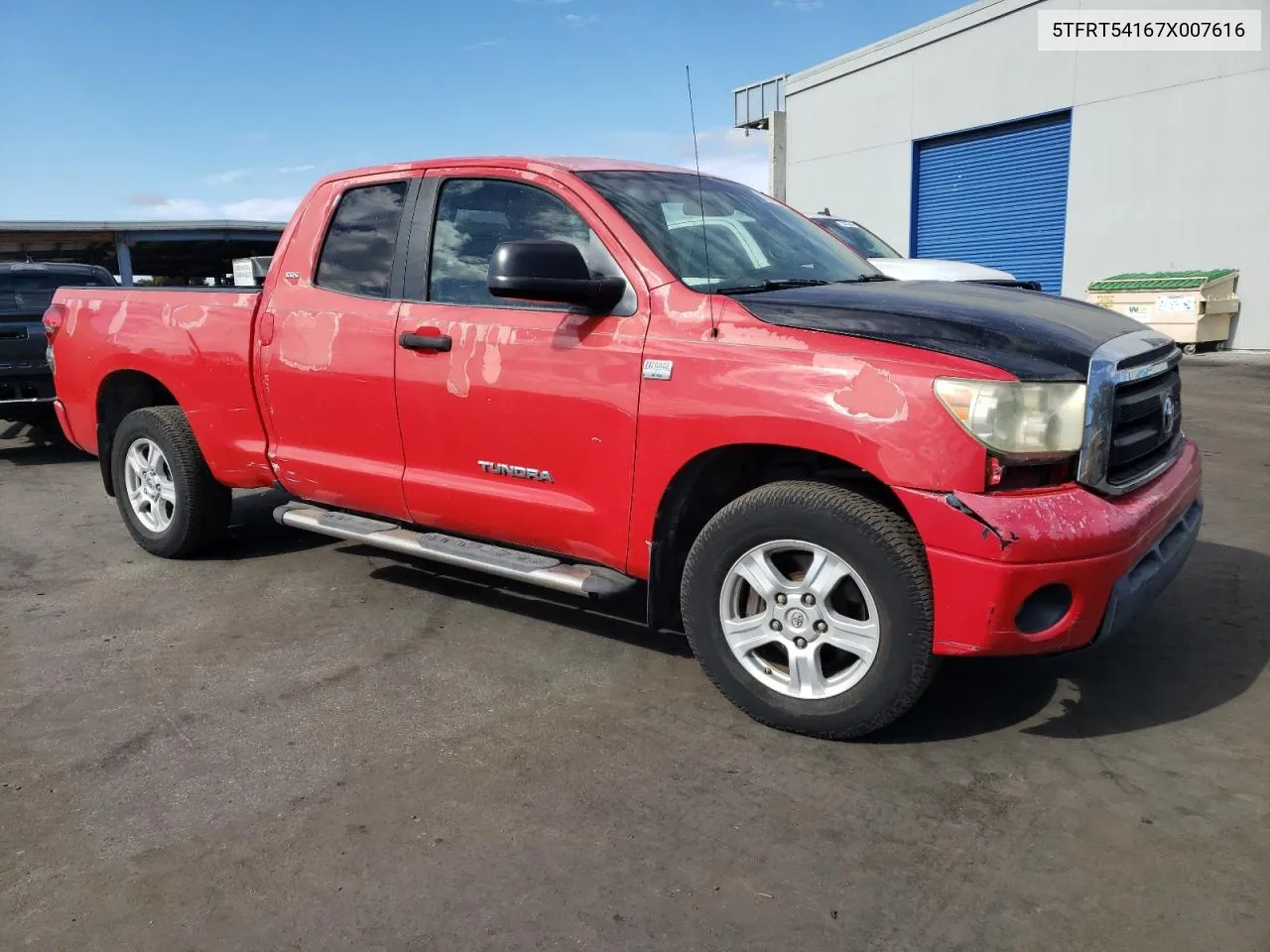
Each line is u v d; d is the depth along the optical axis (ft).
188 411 16.33
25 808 9.55
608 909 7.90
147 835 9.07
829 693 10.37
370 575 16.55
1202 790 9.39
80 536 19.71
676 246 11.89
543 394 11.91
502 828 9.07
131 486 17.99
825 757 10.23
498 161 13.14
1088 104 50.55
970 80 56.39
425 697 11.85
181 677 12.58
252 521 20.22
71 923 7.89
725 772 9.98
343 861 8.62
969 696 11.53
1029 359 9.51
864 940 7.49
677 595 11.93
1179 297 44.29
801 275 12.75
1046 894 7.93
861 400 9.62
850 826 8.96
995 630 9.30
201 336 15.89
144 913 7.99
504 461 12.53
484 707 11.56
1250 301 45.55
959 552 9.25
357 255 14.24
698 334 10.82
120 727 11.23
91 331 17.71
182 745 10.77
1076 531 9.16
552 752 10.46
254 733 11.02
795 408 9.95
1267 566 15.76
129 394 18.20
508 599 15.28
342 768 10.21
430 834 8.99
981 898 7.91
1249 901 7.77
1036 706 11.24
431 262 13.39
